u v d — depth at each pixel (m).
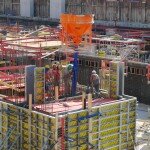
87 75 50.22
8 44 42.25
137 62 47.12
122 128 23.73
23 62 43.06
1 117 23.81
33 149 22.20
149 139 27.17
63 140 21.00
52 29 58.78
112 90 25.23
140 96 47.03
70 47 30.47
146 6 71.81
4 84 29.30
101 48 56.19
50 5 87.06
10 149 22.89
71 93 26.56
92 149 22.17
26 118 22.52
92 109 22.22
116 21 75.62
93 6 80.00
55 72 26.09
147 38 63.22
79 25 25.67
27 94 23.80
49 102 24.41
